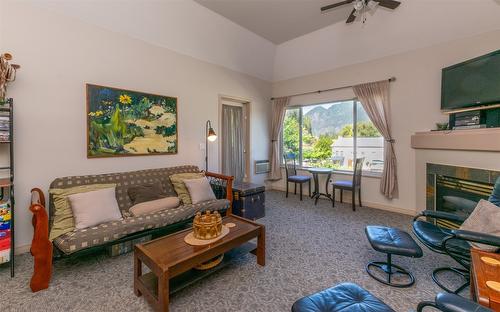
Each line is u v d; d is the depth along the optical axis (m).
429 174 3.22
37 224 1.82
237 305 1.68
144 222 2.34
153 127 3.38
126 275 2.05
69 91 2.67
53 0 2.50
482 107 2.56
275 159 5.50
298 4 3.26
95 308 1.65
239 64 4.56
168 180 3.28
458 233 1.61
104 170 2.96
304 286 1.91
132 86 3.18
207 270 1.91
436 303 0.97
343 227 3.19
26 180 2.44
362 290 1.30
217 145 4.31
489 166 2.40
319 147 4.93
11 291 1.81
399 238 1.97
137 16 3.01
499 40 2.92
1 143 2.31
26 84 2.41
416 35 3.44
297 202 4.48
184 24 3.40
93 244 2.02
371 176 4.14
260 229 2.19
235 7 3.33
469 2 2.85
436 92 3.41
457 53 3.22
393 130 3.86
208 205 2.94
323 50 4.33
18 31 2.36
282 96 5.39
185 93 3.79
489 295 1.05
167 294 1.52
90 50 2.81
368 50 3.95
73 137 2.71
